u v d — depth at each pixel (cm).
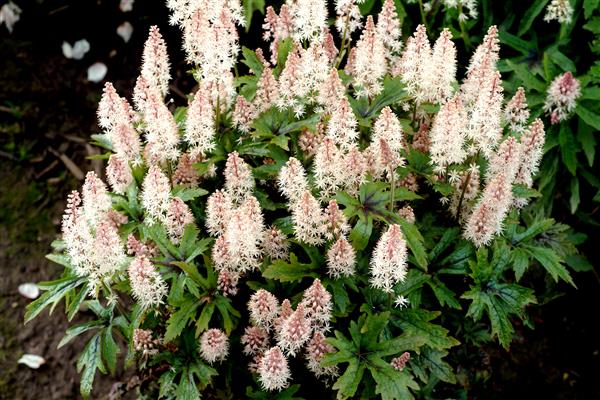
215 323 104
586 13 120
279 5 138
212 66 104
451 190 102
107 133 104
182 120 112
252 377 105
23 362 131
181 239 100
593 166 125
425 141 107
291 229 100
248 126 106
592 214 131
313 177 102
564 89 113
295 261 98
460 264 102
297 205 97
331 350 98
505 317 99
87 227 96
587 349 133
